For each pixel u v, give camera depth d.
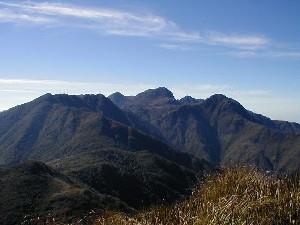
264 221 7.95
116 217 10.12
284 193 8.98
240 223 7.75
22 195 91.06
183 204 9.80
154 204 10.22
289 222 7.88
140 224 9.23
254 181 9.77
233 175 10.06
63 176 122.50
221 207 8.28
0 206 83.50
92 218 10.60
